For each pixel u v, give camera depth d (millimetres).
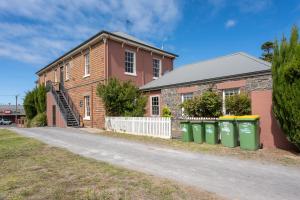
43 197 4344
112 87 15891
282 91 7699
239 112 10914
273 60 8289
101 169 6207
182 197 4379
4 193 4527
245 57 15328
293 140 7750
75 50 21078
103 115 17688
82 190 4680
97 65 18453
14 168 6309
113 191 4637
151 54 21359
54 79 27031
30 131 16641
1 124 57531
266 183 5207
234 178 5555
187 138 11047
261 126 9273
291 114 7492
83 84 20469
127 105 15633
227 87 12664
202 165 6754
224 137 9578
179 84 15164
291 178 5551
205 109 12555
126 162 7145
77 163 6871
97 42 18516
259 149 8844
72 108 22016
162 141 11273
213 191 4711
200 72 15969
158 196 4410
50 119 23406
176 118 15086
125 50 19125
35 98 27766
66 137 12898
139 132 14016
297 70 7242
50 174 5750
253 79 11594
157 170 6242
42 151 8742
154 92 17406
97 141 11398
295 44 7602
